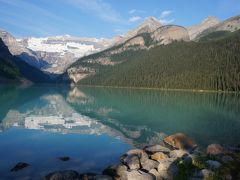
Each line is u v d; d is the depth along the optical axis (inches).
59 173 732.7
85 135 1349.7
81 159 945.5
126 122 1811.0
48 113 2181.3
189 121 1866.4
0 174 774.5
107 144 1171.3
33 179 742.5
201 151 986.7
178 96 4549.7
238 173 692.7
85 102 3353.8
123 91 6525.6
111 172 786.2
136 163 830.5
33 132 1386.6
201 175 674.8
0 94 3880.4
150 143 1213.7
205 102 3356.3
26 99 3358.8
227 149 979.3
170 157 888.9
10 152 1002.1
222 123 1790.1
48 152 1019.9
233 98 4114.2
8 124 1584.6
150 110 2498.8
